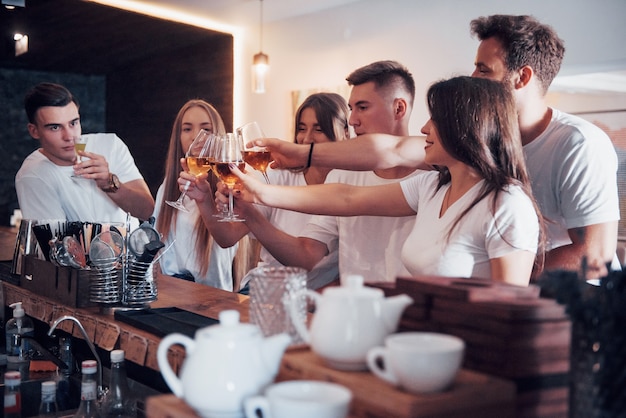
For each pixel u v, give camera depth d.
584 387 0.95
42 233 2.20
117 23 5.32
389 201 2.05
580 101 4.05
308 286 2.64
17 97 5.26
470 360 1.06
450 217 1.74
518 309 1.00
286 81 5.75
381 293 1.05
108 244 1.96
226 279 3.36
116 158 4.04
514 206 1.61
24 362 2.24
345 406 0.88
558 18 3.96
